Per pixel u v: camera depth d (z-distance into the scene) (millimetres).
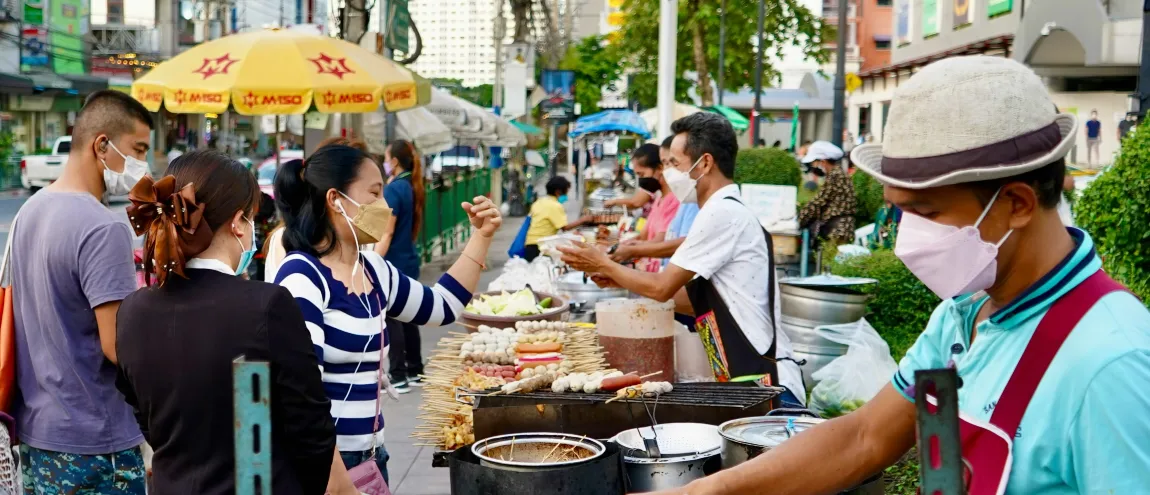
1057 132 1619
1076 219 5344
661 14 10344
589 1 53125
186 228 2434
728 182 4496
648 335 4477
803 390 4219
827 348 5438
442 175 17922
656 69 34750
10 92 36938
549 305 5852
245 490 1544
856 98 44812
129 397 2664
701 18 32344
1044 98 1630
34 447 3414
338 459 2770
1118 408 1474
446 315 3645
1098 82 24312
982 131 1600
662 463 2912
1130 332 1513
